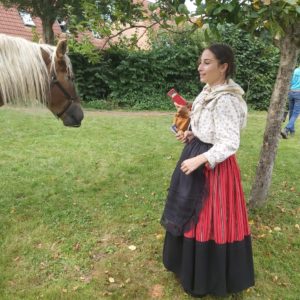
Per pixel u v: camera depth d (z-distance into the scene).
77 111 3.32
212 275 2.46
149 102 12.16
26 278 2.79
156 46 12.55
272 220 3.70
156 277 2.84
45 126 7.36
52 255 3.08
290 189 4.50
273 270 2.96
